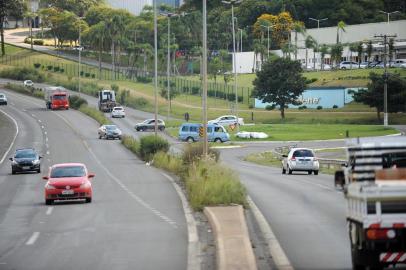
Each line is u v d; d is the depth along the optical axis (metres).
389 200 30.34
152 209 70.69
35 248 47.72
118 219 63.09
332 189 88.94
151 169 135.12
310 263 38.66
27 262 42.06
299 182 102.12
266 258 40.69
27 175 130.25
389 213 30.36
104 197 85.38
